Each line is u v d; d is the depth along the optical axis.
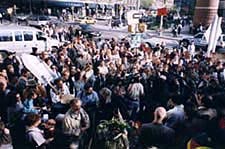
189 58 17.44
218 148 6.84
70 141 7.27
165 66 13.23
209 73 13.64
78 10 68.25
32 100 8.45
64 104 8.89
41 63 9.92
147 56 16.36
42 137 7.12
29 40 21.39
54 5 64.69
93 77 11.27
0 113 8.83
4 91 8.95
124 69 12.45
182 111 8.76
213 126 7.42
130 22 18.06
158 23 54.72
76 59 13.89
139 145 6.81
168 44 35.72
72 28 34.72
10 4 60.84
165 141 6.24
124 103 9.98
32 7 62.22
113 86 10.70
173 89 11.17
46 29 30.91
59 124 7.65
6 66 11.34
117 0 75.75
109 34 42.81
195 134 7.34
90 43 18.27
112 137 6.18
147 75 11.95
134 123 8.31
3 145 6.72
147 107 10.82
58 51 15.09
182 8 69.81
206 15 51.56
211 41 17.08
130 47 19.08
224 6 58.75
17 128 7.74
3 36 20.22
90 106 9.27
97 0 72.00
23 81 9.69
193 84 12.02
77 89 10.16
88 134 8.34
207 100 8.47
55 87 9.57
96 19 66.00
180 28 46.97
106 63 13.12
